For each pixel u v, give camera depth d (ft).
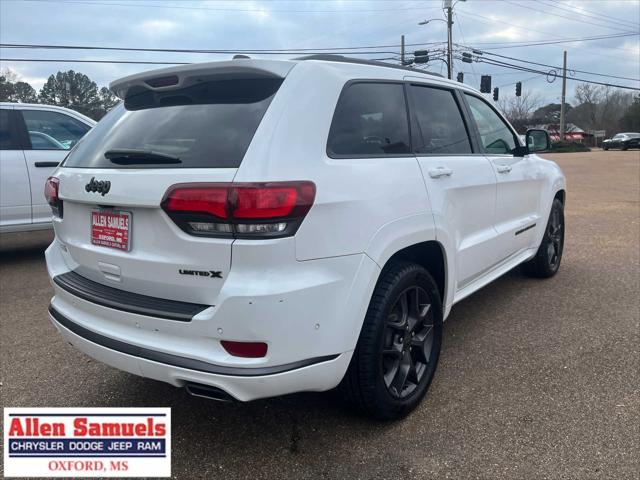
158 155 8.08
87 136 10.27
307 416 9.96
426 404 10.28
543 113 279.08
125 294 8.59
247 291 7.26
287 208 7.39
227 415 10.08
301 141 7.93
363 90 9.56
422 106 11.19
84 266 9.38
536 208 16.43
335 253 7.97
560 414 9.84
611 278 18.34
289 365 7.62
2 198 20.61
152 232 7.98
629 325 14.02
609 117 260.21
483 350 12.60
